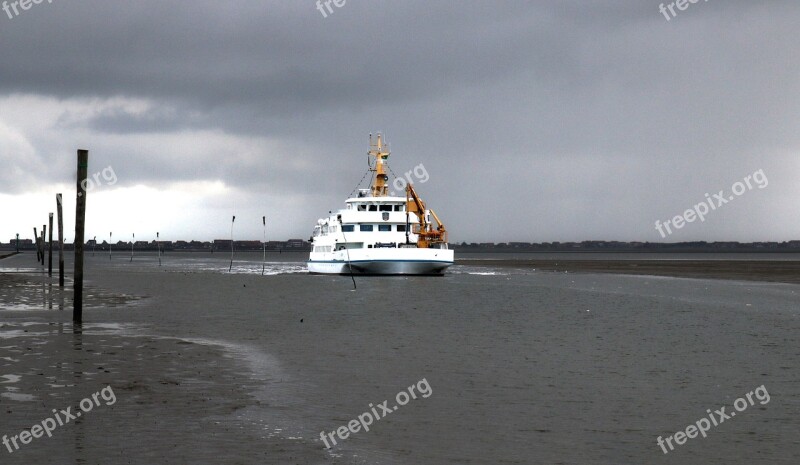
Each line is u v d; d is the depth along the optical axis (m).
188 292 68.81
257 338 34.66
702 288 78.50
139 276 106.12
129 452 16.14
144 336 34.66
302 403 20.86
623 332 37.75
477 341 34.12
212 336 35.19
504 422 19.06
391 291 71.19
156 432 17.64
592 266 179.75
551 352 30.77
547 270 146.25
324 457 16.09
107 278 97.88
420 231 92.69
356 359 28.56
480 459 16.11
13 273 107.44
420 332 37.69
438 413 19.92
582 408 20.55
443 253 89.75
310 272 108.38
